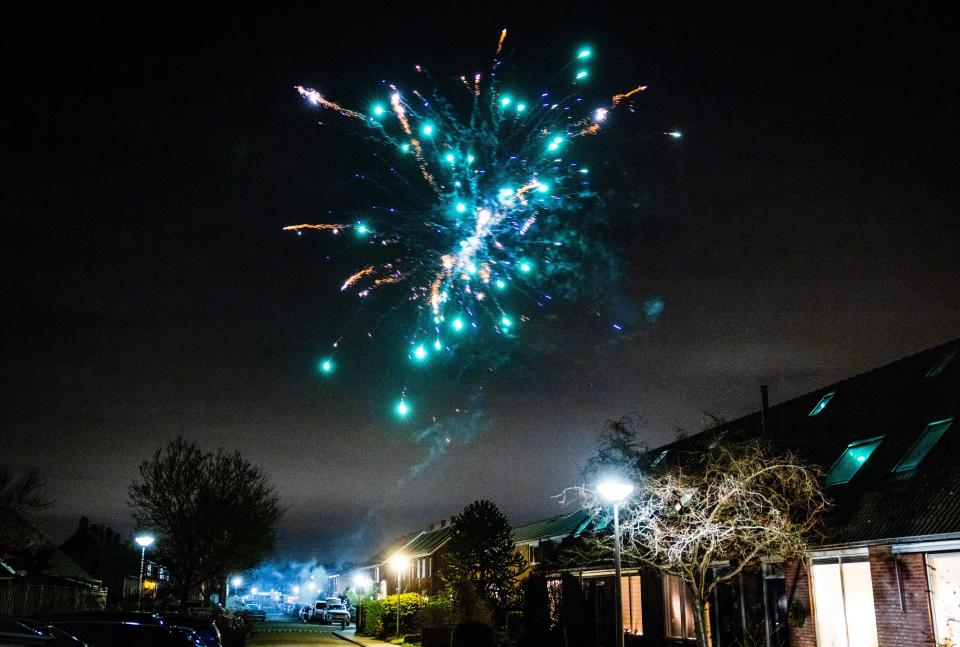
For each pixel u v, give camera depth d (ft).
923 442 56.13
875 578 49.52
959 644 44.29
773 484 52.75
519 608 109.09
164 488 132.05
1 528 114.11
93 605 113.50
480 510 113.29
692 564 51.88
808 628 54.75
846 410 69.26
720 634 64.39
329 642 128.57
